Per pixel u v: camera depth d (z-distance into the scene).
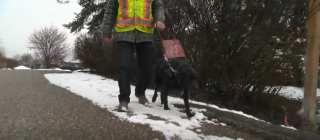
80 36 13.98
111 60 10.77
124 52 3.71
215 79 5.86
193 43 6.00
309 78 4.81
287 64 5.30
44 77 9.30
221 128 3.19
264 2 4.70
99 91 5.52
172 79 3.84
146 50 3.93
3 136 2.45
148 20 3.83
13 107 3.65
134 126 2.89
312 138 2.97
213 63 5.51
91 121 3.00
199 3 5.57
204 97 6.04
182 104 4.61
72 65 34.59
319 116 5.26
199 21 5.73
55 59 49.22
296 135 3.04
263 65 5.30
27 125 2.79
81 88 5.97
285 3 4.57
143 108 3.85
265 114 5.66
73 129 2.70
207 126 3.20
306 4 4.54
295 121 5.34
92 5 11.09
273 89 6.04
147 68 4.03
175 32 6.29
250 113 5.59
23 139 2.39
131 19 3.72
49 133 2.56
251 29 4.96
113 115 3.35
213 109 4.24
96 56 12.66
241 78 5.65
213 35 5.40
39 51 48.44
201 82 6.25
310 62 4.77
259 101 6.02
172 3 5.87
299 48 4.95
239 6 4.89
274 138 2.90
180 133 2.78
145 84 4.16
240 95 5.83
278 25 4.79
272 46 5.11
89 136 2.52
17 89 5.52
